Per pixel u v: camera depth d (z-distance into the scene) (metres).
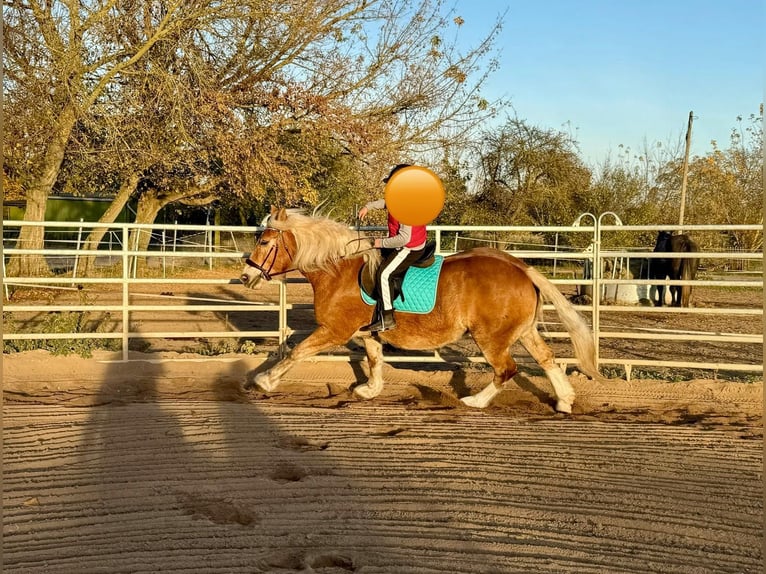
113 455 5.69
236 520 4.58
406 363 9.71
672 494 5.14
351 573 3.89
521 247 28.17
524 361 9.84
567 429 6.71
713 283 8.51
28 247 17.69
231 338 11.28
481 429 6.64
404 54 19.61
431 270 6.81
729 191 31.97
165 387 8.09
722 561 4.15
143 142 17.50
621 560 4.14
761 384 8.30
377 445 6.10
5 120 15.13
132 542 4.20
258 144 17.88
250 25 17.80
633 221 30.12
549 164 30.73
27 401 7.34
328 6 18.22
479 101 20.17
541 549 4.24
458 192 31.30
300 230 7.04
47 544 4.16
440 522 4.58
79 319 11.55
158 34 16.20
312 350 7.27
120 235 30.59
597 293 8.75
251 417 6.86
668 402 7.85
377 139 19.55
